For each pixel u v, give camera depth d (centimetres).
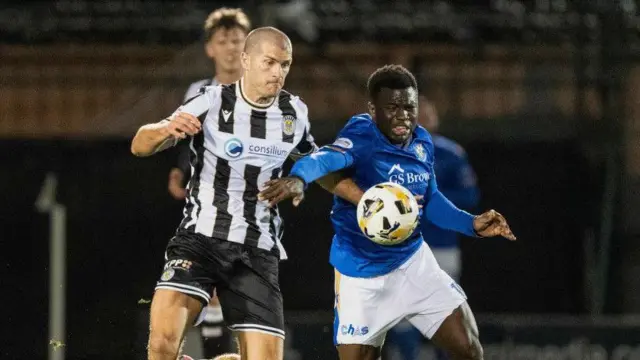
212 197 2094
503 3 3725
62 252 3161
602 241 3538
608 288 3547
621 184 3569
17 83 3722
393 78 2080
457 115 3666
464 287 3553
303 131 2153
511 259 3559
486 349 3048
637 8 3634
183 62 3556
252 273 2117
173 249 2105
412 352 3023
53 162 3391
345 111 3709
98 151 3403
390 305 2161
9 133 3772
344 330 2192
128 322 3297
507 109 3691
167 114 3528
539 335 3052
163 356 1995
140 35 3697
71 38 3719
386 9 3688
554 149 3584
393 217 2025
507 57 3719
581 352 3041
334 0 3700
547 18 3656
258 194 1964
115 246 3372
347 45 3769
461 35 3722
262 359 2084
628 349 3038
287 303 3447
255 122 2097
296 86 3719
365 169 2119
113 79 3741
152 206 3397
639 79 3638
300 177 1942
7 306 3312
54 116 3778
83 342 3272
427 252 2192
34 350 3297
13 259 3338
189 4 3653
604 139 3578
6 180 3375
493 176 3584
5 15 3669
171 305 2033
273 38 2050
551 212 3572
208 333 2727
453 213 2183
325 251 3450
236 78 2777
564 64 3684
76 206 3378
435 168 3066
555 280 3556
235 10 2808
